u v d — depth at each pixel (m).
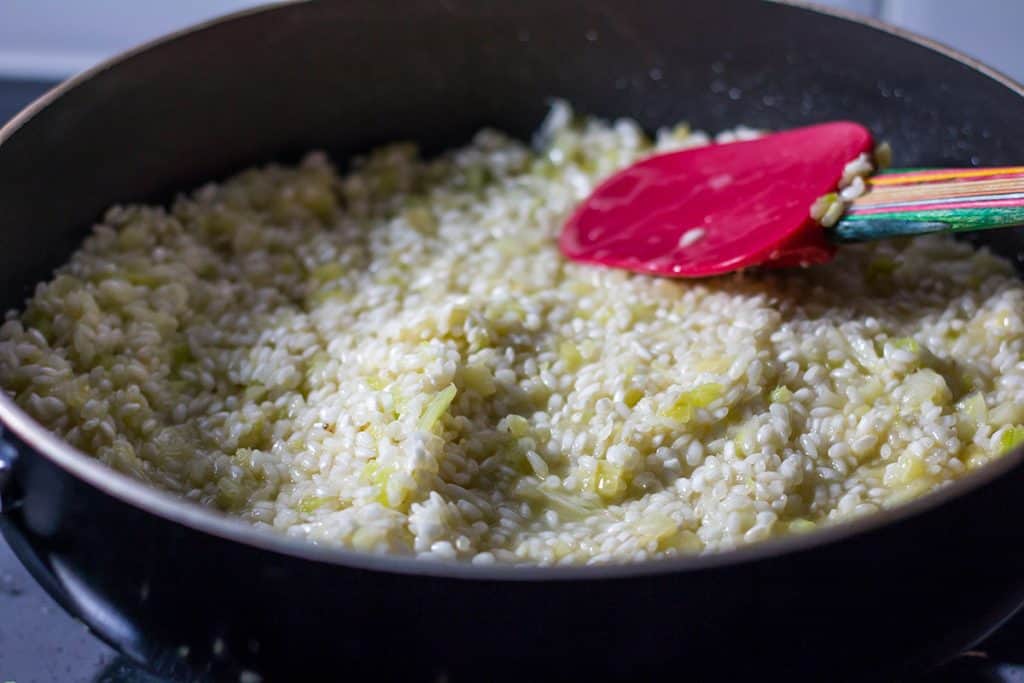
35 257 0.47
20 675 0.41
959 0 0.60
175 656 0.39
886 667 0.39
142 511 0.37
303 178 0.53
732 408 0.44
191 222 0.51
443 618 0.36
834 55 0.51
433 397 0.43
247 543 0.36
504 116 0.55
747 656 0.37
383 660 0.37
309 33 0.51
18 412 0.39
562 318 0.47
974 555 0.39
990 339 0.46
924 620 0.39
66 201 0.48
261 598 0.37
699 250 0.48
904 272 0.49
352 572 0.36
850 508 0.42
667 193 0.50
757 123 0.54
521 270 0.49
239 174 0.53
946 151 0.50
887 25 0.49
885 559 0.37
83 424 0.44
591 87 0.54
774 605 0.37
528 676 0.37
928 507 0.36
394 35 0.52
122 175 0.50
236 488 0.42
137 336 0.46
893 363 0.45
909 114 0.50
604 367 0.45
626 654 0.37
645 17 0.52
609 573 0.35
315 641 0.37
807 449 0.43
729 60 0.53
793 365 0.45
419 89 0.54
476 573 0.35
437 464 0.42
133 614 0.39
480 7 0.52
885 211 0.45
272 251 0.51
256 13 0.50
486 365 0.45
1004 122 0.48
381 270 0.50
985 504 0.38
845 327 0.46
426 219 0.52
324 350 0.47
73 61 0.61
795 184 0.48
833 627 0.38
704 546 0.41
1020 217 0.43
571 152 0.54
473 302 0.47
